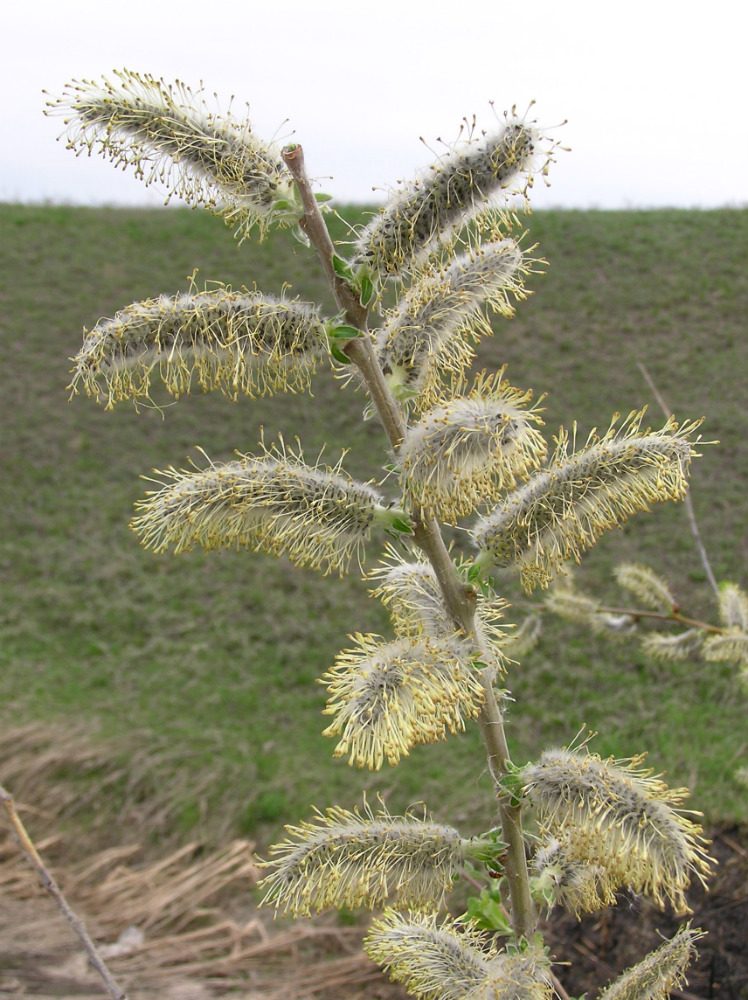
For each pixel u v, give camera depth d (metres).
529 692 8.93
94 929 5.77
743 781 5.34
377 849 2.08
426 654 1.78
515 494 2.08
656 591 4.88
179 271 19.78
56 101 1.93
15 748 7.87
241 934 5.78
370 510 2.04
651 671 9.03
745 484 12.52
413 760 7.80
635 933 5.27
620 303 17.80
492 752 2.09
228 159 1.90
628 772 1.98
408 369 2.08
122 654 10.09
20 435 15.01
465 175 1.90
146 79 1.92
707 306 17.45
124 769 7.62
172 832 7.05
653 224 20.56
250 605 11.05
